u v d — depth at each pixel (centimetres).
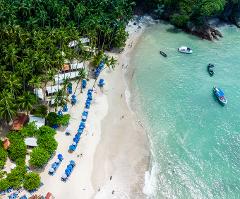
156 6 16125
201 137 10144
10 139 8656
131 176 8681
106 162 8869
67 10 12075
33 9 11906
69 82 10456
